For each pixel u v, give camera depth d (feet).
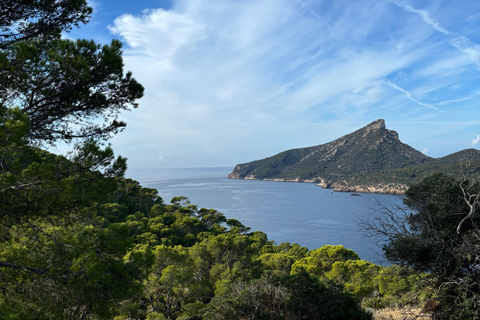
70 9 20.57
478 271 22.80
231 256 96.78
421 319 28.37
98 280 16.19
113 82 20.20
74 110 19.43
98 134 20.81
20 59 16.31
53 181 15.51
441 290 24.73
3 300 15.28
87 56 18.81
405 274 27.30
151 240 112.16
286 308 43.60
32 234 18.04
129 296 18.13
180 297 69.51
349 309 39.68
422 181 30.53
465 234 24.59
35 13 19.47
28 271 16.43
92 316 17.71
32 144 18.58
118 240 18.98
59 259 16.08
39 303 15.76
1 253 16.70
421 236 26.78
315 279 43.86
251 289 45.60
